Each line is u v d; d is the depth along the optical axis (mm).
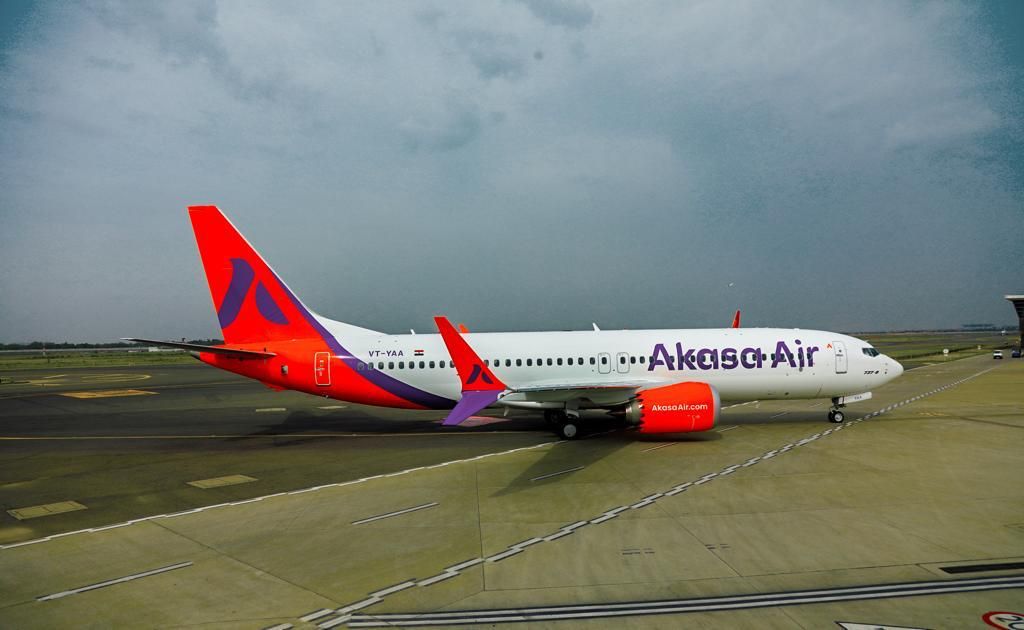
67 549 12117
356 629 8531
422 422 28984
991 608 8758
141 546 12234
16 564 11312
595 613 8844
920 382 44219
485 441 23344
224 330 25453
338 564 11047
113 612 9227
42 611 9289
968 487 15258
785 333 25719
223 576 10594
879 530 12133
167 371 80125
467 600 9398
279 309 25625
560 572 10414
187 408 36625
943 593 9258
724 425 25609
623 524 12883
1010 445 20656
